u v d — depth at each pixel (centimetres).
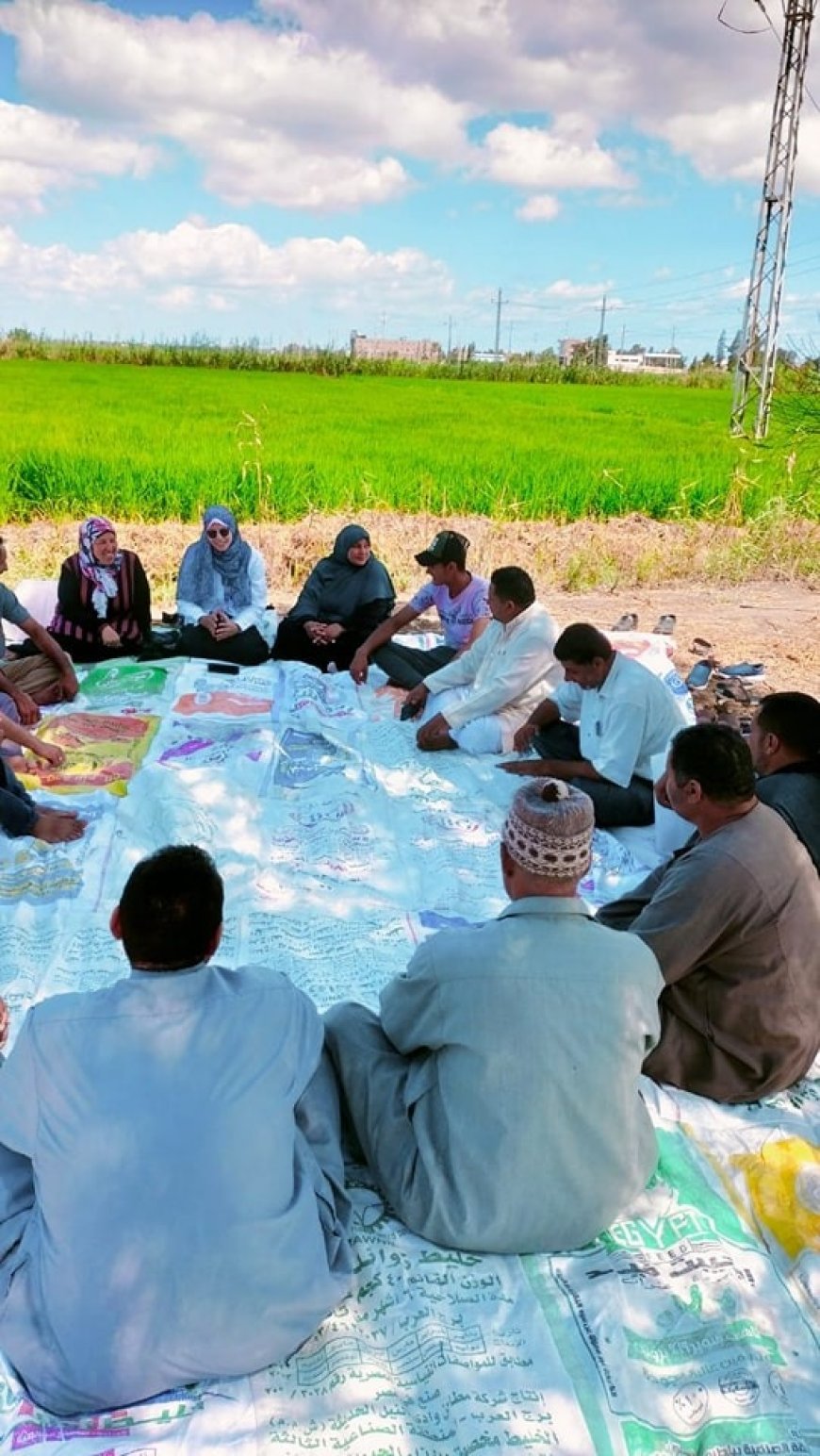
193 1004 210
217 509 672
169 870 213
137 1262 194
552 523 1354
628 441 2217
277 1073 211
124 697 585
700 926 276
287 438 1962
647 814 467
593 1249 241
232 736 534
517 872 237
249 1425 198
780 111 1956
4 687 527
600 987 231
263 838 430
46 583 708
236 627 654
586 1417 201
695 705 642
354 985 335
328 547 1105
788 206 2002
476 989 230
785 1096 301
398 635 742
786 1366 214
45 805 444
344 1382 207
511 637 543
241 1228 198
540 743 527
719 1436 198
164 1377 199
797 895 279
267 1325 201
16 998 320
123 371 4247
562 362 7275
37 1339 200
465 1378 209
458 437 2206
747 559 1156
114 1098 199
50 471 1388
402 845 439
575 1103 229
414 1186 239
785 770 338
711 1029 290
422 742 542
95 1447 194
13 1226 216
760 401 2086
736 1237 246
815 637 876
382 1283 230
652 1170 254
